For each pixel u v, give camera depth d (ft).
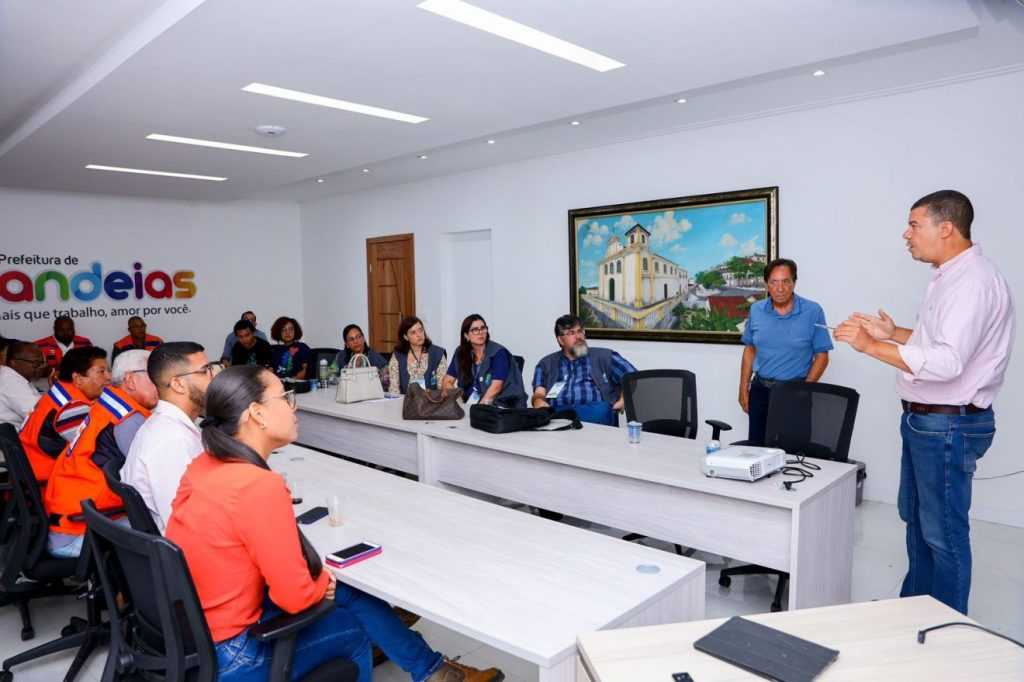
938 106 13.57
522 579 5.90
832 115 14.99
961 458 7.54
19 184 22.31
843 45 10.66
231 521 4.83
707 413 17.61
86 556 8.23
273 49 10.32
